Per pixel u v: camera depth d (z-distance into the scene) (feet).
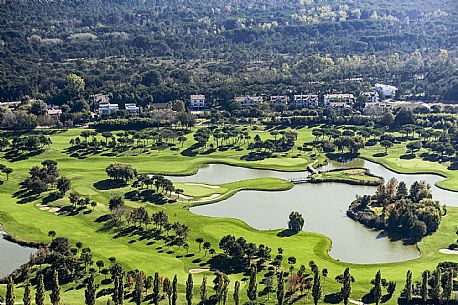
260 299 631.97
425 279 629.10
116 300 599.16
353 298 637.71
